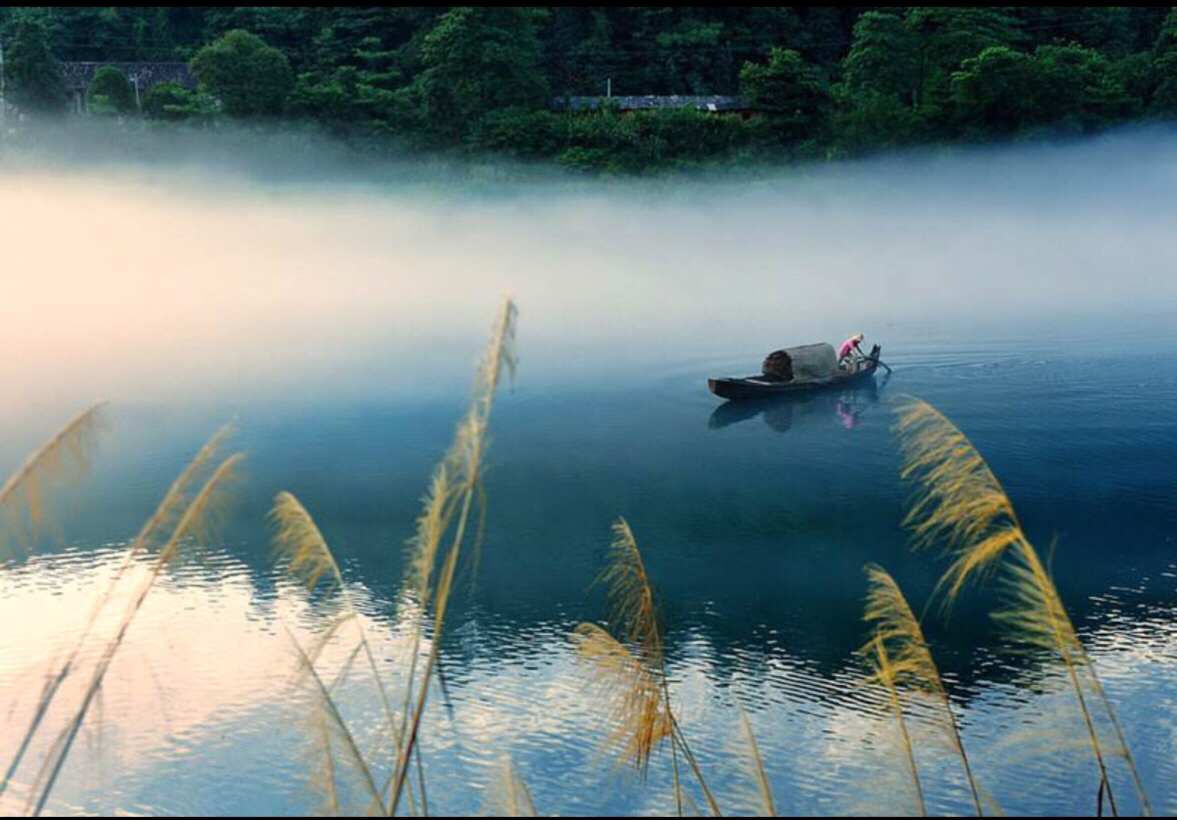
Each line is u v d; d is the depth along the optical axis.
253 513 28.05
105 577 23.67
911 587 23.38
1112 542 25.64
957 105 107.25
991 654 20.03
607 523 27.75
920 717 17.75
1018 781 15.88
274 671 19.14
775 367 41.62
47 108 104.94
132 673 19.12
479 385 8.77
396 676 19.16
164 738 16.94
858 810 15.23
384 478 31.44
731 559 25.14
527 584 23.58
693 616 21.98
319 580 23.58
